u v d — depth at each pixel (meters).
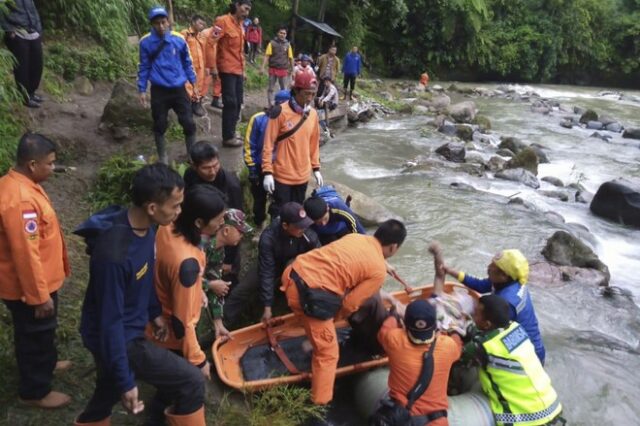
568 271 5.78
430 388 3.08
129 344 2.44
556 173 10.50
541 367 3.33
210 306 3.61
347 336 4.00
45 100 7.06
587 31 30.05
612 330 4.92
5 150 5.15
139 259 2.36
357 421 3.40
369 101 15.48
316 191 4.29
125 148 6.49
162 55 5.40
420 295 4.43
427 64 26.56
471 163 10.21
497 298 3.39
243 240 5.17
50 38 8.36
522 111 18.22
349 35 21.98
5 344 3.52
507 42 28.62
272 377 3.54
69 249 4.64
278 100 4.75
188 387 2.60
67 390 3.28
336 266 3.26
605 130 15.40
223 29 6.38
